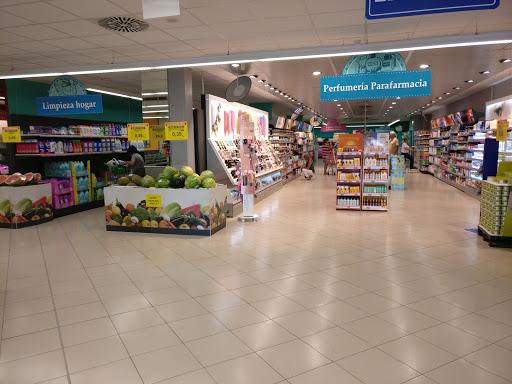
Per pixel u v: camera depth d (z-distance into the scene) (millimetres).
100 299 3799
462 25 5746
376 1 2805
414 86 5742
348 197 8914
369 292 3893
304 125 21453
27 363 2684
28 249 5711
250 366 2605
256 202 9992
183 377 2492
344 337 2982
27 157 8523
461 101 16594
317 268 4680
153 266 4824
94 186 9703
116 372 2562
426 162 20953
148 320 3326
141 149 11648
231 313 3439
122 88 11648
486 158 6293
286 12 5113
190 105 8562
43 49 6793
